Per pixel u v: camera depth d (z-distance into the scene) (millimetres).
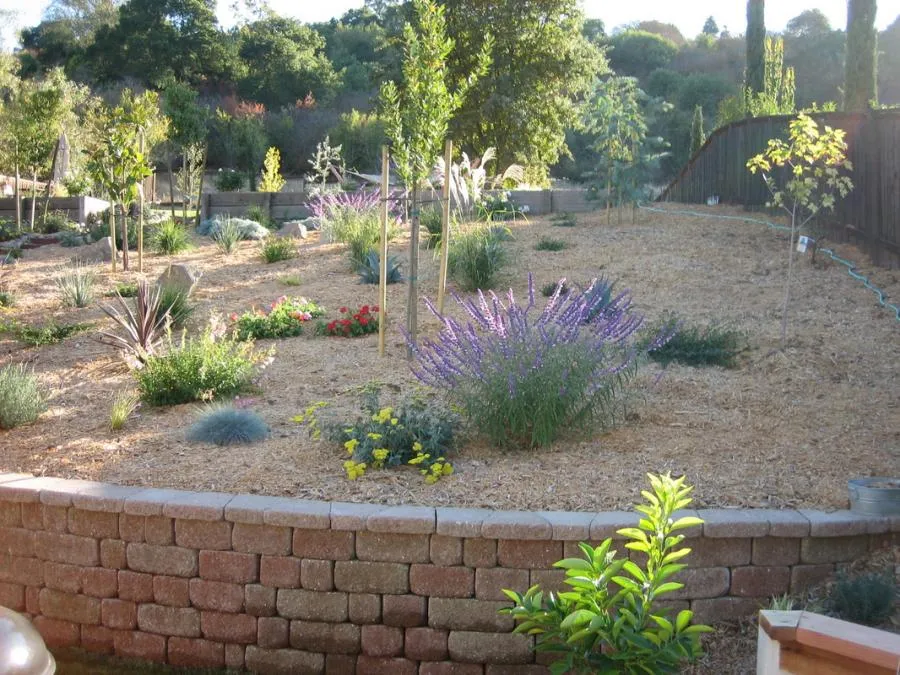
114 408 6762
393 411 6035
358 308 10016
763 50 20328
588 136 37875
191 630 4988
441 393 7098
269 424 6633
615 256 11031
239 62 51531
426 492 5242
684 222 12812
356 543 4734
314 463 5746
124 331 9570
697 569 4590
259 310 10234
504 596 4625
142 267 13273
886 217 9688
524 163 26484
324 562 4773
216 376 7359
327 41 61375
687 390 6957
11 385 6898
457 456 5848
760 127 12984
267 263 12781
